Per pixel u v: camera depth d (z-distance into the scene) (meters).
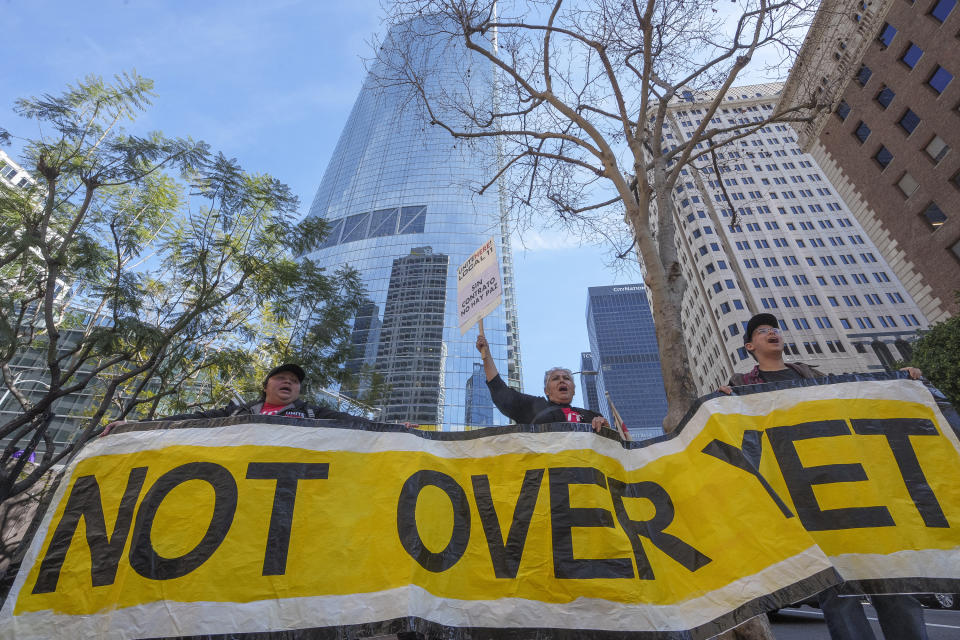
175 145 10.40
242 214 12.02
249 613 2.38
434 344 65.81
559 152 8.06
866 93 22.19
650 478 3.03
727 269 53.88
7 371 9.31
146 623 2.32
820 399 3.04
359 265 77.50
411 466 2.97
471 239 78.06
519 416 3.99
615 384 168.12
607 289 189.75
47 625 2.36
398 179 87.81
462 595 2.53
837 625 2.46
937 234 19.72
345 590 2.47
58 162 9.87
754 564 2.47
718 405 3.11
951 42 18.38
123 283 10.34
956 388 16.19
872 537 2.56
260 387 14.90
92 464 2.87
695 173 8.94
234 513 2.69
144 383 10.64
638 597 2.46
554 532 2.71
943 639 7.22
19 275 10.90
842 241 54.78
